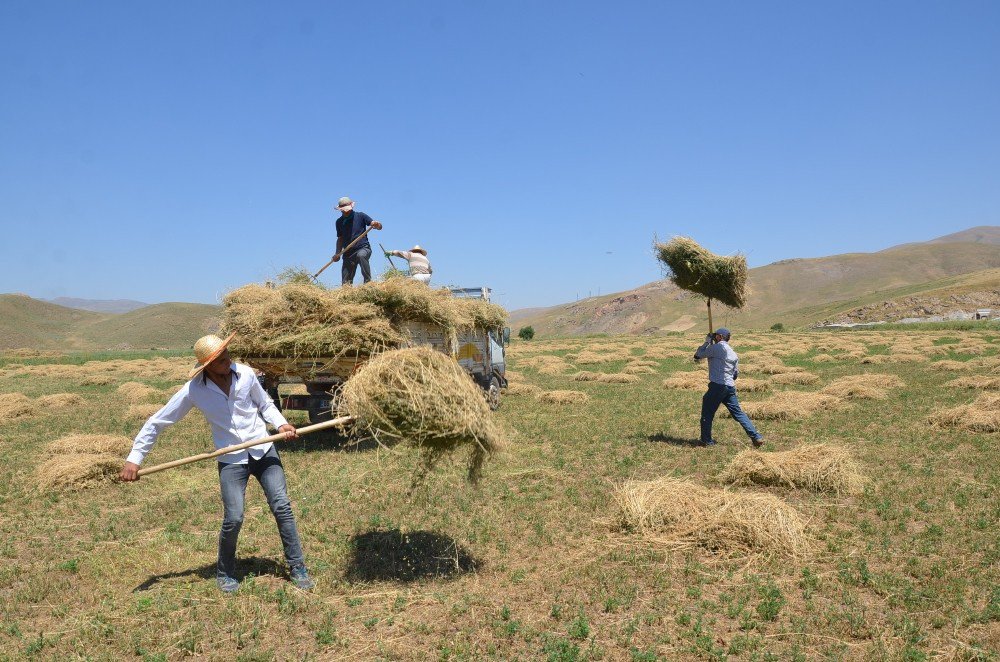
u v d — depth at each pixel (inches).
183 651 154.6
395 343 366.0
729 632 161.3
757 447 376.2
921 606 172.1
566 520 249.4
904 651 149.3
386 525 247.1
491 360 573.3
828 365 948.6
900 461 331.0
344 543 226.7
